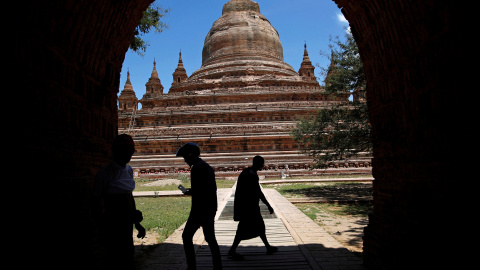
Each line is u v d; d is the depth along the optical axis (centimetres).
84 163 538
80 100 523
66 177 453
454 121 417
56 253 416
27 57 379
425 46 476
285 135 3750
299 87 4397
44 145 413
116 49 666
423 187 488
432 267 443
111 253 438
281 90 4356
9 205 342
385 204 621
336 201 1830
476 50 375
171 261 721
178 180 3234
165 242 900
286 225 1066
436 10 439
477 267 369
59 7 434
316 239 868
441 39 438
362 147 2144
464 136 397
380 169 646
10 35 350
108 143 659
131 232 463
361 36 700
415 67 506
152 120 4288
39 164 400
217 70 4906
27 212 369
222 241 885
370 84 691
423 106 489
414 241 493
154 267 680
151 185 3020
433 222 453
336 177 3375
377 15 600
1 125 337
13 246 344
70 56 486
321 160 2384
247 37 5216
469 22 383
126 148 466
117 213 445
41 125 407
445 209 431
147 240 970
